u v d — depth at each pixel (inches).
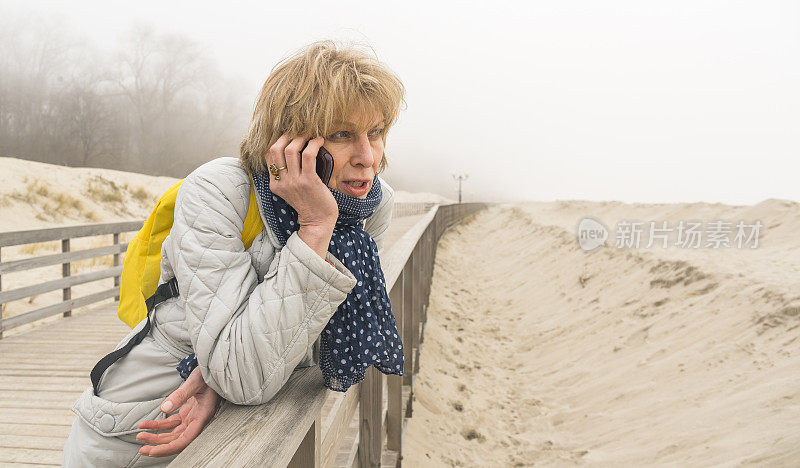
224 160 45.1
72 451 47.4
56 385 142.8
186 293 40.8
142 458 47.2
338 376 46.6
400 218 1059.3
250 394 41.1
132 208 932.6
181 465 32.8
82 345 181.3
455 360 257.8
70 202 799.7
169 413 42.8
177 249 41.5
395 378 129.6
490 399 218.7
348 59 40.7
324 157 40.7
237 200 43.3
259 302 40.2
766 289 226.2
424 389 203.0
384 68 42.2
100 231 243.1
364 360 46.4
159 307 46.0
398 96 42.9
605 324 278.8
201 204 41.8
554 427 193.6
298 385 46.9
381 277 50.4
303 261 40.1
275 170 40.4
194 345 40.4
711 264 286.5
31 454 105.5
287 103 39.9
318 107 38.7
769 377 169.8
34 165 851.4
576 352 259.6
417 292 206.5
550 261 484.4
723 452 139.8
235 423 39.2
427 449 160.2
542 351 279.9
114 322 214.5
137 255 48.3
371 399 95.0
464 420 193.0
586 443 175.2
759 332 201.3
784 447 128.3
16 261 196.2
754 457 130.9
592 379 223.6
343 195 44.1
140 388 46.1
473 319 347.9
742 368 183.5
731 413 158.4
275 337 39.8
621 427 178.7
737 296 235.1
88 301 236.1
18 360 164.1
